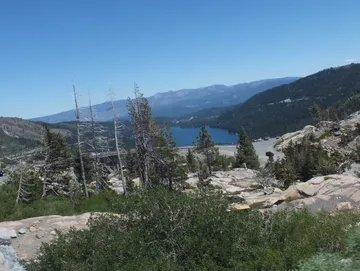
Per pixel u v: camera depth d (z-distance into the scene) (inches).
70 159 1590.8
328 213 677.3
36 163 1441.9
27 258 479.2
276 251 380.5
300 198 861.2
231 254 382.0
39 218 632.4
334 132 2997.0
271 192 1043.3
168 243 395.5
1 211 714.8
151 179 1573.6
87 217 642.2
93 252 386.0
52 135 1489.9
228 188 1392.7
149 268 352.2
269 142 4948.3
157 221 414.0
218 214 407.8
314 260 335.3
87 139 1756.9
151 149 1578.5
